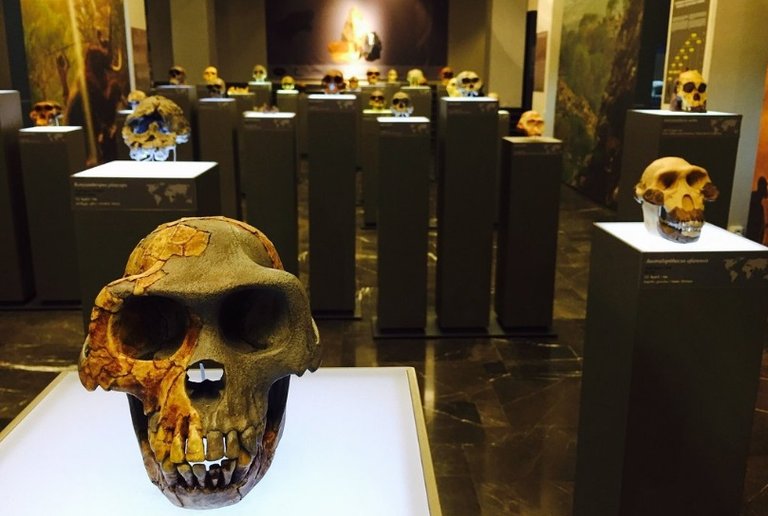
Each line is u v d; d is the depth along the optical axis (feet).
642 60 27.63
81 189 10.03
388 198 15.72
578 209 31.09
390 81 43.93
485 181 15.65
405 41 56.54
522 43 46.52
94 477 5.94
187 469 4.66
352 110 16.52
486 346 15.87
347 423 6.75
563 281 20.66
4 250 17.57
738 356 7.52
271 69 56.59
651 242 7.68
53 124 18.43
